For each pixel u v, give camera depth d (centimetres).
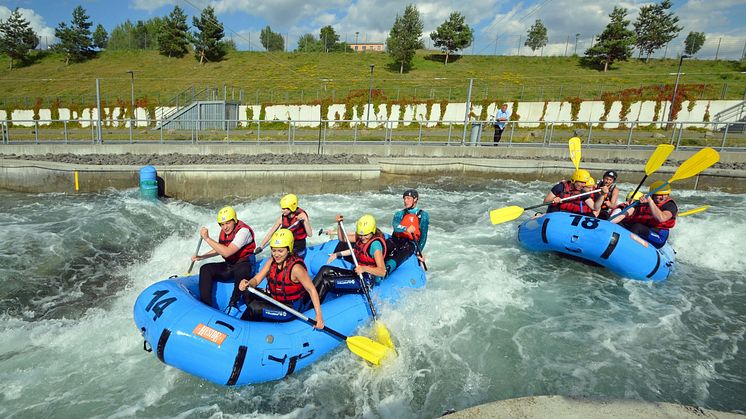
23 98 3881
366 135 2211
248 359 401
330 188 1238
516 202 1176
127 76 4866
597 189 732
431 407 405
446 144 1761
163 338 399
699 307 606
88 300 607
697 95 3362
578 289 653
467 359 475
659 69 5053
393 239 596
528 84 4200
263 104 3256
